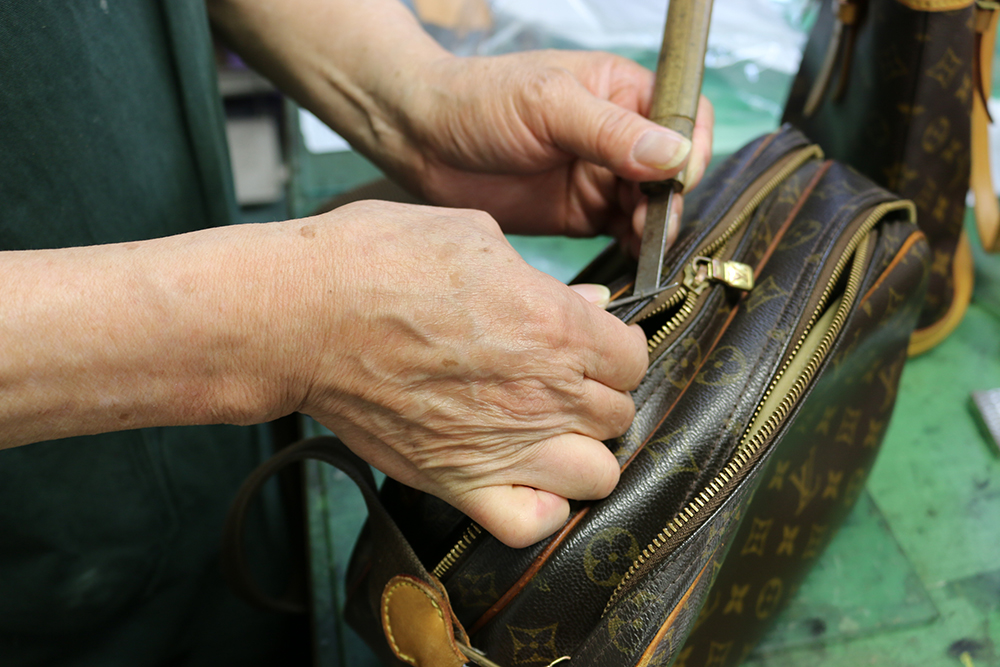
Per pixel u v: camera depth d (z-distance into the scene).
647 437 0.43
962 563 0.61
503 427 0.37
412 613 0.41
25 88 0.46
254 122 1.36
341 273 0.34
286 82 0.71
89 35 0.51
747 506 0.42
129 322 0.32
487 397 0.36
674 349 0.45
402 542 0.41
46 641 0.68
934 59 0.62
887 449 0.70
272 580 0.94
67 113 0.50
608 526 0.41
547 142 0.59
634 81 0.62
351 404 0.38
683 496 0.41
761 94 1.07
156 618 0.78
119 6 0.54
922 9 0.60
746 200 0.52
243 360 0.34
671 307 0.48
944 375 0.76
